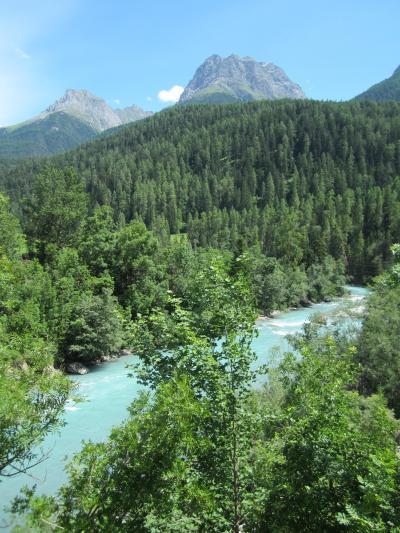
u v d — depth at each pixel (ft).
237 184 573.33
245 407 28.53
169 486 22.52
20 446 23.72
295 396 33.19
